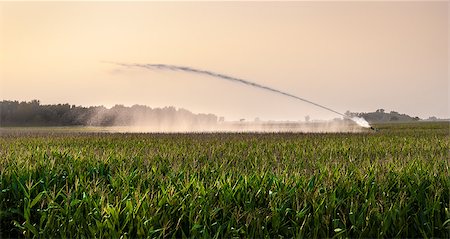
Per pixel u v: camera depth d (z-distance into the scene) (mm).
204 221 6098
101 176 8953
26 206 6988
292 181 7547
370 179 7789
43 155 11336
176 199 6520
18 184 7840
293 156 12195
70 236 6020
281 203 6617
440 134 26031
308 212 6551
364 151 14656
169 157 11508
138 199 6562
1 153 11883
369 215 6301
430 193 7375
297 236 5781
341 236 5918
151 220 6055
